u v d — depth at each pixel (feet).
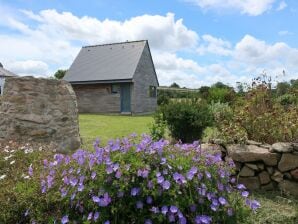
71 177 8.37
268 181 13.57
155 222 7.52
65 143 21.67
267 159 13.50
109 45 82.58
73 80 74.18
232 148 14.06
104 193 7.70
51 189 8.73
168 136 26.02
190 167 8.21
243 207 8.88
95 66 76.48
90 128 39.06
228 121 17.07
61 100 21.84
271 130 15.56
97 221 7.60
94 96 74.28
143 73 76.89
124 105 71.72
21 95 20.67
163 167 8.00
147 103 79.92
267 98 17.89
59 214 8.36
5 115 20.72
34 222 8.53
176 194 7.64
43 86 21.15
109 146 8.52
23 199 9.07
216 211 8.04
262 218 10.70
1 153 13.46
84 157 8.74
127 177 7.68
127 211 7.61
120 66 73.41
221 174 8.70
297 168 13.14
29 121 20.65
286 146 13.39
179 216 7.29
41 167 10.75
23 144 15.48
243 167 13.75
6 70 94.07
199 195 7.89
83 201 8.01
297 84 21.16
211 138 16.78
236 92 24.90
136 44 78.69
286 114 16.33
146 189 7.55
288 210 11.46
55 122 21.42
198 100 26.78
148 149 8.20
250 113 16.61
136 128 38.99
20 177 10.57
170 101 26.84
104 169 7.92
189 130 24.89
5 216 9.02
